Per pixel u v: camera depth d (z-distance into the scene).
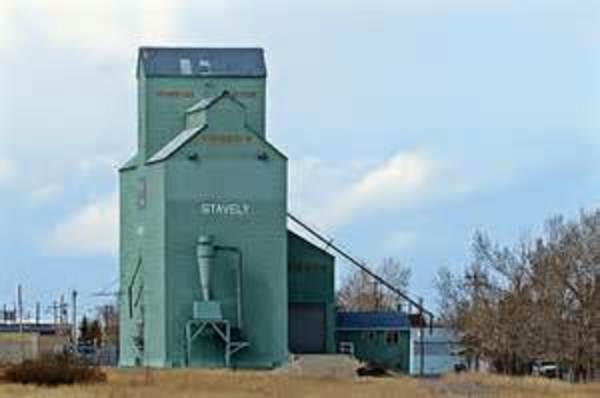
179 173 134.62
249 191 135.88
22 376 88.56
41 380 88.38
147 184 139.62
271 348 135.25
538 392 84.56
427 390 84.12
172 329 133.38
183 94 145.00
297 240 141.50
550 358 143.88
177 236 134.25
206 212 134.88
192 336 132.75
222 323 133.00
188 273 134.25
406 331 145.50
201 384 87.69
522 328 145.12
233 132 135.88
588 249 138.50
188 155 134.75
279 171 136.38
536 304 142.88
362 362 132.12
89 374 90.62
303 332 140.88
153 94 144.50
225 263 134.88
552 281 139.25
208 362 133.12
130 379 93.12
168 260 133.88
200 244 133.75
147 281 138.62
